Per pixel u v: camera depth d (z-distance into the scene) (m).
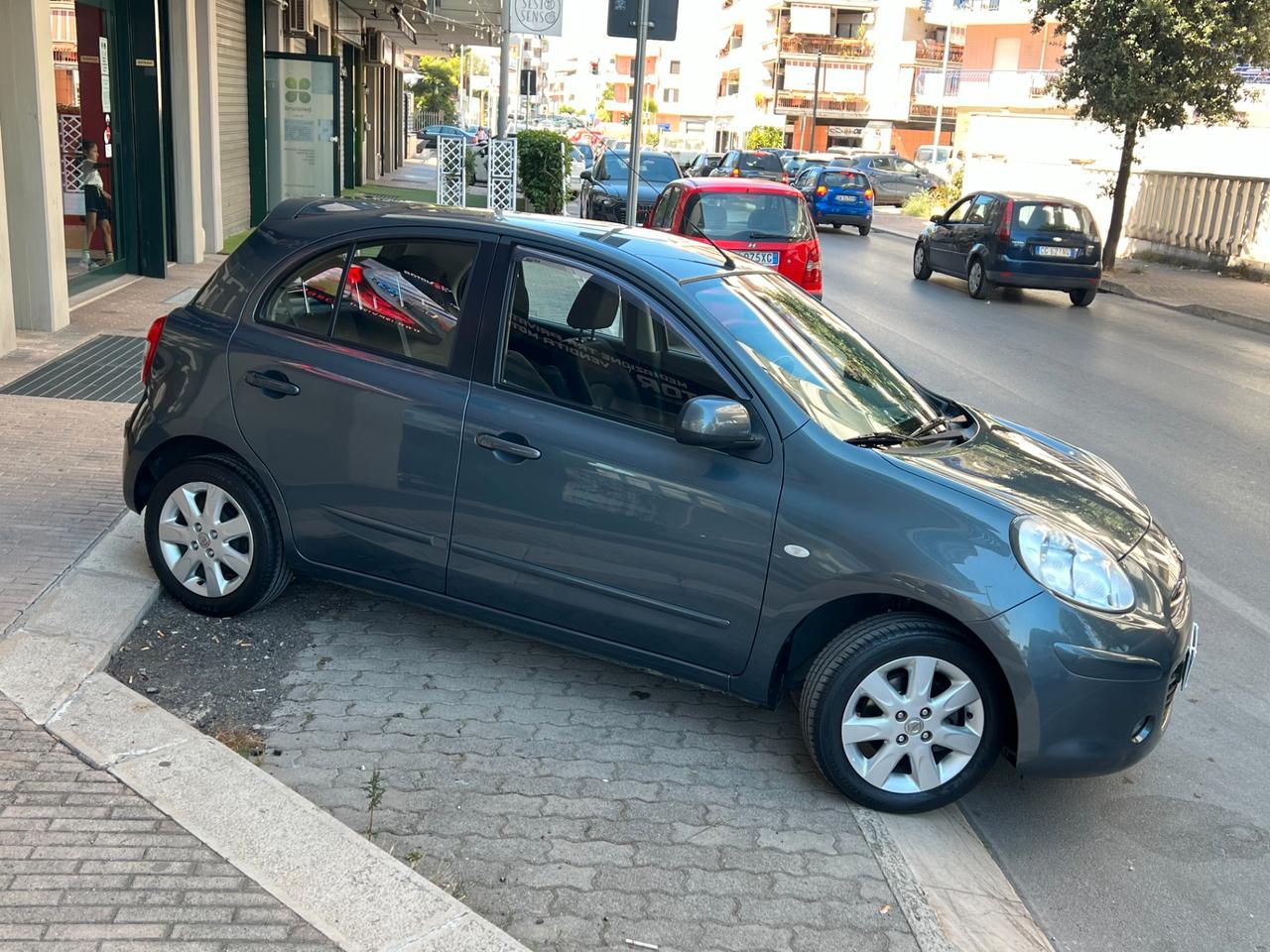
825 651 3.91
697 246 4.98
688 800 3.90
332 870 3.18
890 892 3.48
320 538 4.61
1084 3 20.62
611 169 23.02
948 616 3.82
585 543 4.14
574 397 4.21
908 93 73.62
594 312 4.24
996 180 32.09
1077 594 3.71
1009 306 17.78
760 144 66.88
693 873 3.49
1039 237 17.73
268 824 3.35
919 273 20.77
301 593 5.28
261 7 18.02
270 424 4.59
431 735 4.18
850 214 29.59
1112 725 3.73
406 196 27.30
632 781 3.98
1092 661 3.66
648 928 3.22
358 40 28.75
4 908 2.91
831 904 3.40
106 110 12.25
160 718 3.90
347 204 4.81
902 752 3.88
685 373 4.11
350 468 4.48
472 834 3.59
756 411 4.00
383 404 4.40
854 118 76.12
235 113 17.38
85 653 4.33
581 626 4.26
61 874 3.06
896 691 3.86
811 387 4.21
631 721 4.41
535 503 4.20
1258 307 18.14
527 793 3.85
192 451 4.92
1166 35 19.98
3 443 6.64
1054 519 3.90
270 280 4.70
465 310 4.38
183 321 4.82
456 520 4.34
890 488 3.84
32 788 3.43
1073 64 21.48
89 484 6.10
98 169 12.11
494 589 4.35
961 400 10.57
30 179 9.46
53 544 5.28
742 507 3.93
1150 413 10.49
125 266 12.90
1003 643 3.66
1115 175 26.42
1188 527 7.25
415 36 32.94
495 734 4.22
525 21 16.81
